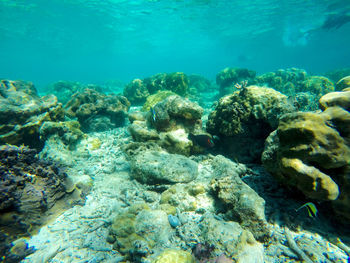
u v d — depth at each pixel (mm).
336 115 2613
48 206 3461
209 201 3529
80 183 4352
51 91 20078
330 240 2650
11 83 7441
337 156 2428
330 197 2355
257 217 2760
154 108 5527
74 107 8898
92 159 5902
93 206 3803
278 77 13594
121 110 8789
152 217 3061
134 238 2814
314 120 2551
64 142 6094
